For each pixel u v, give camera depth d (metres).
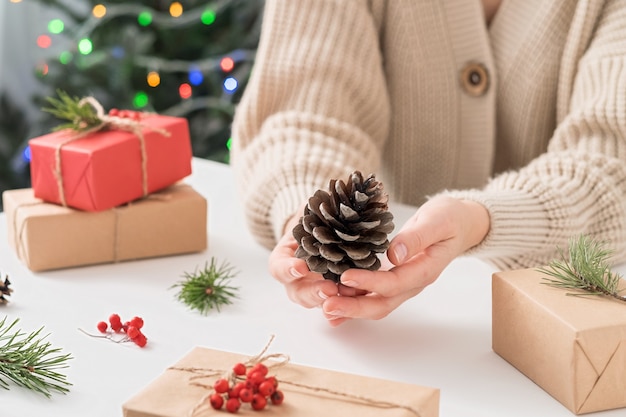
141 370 0.74
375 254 0.74
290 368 0.68
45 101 1.92
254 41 1.94
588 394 0.69
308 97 1.04
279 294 0.86
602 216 0.91
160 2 1.94
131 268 0.92
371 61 1.07
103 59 1.85
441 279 0.89
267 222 0.95
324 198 0.73
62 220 0.90
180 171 0.97
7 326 0.80
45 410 0.69
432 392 0.65
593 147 0.93
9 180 1.99
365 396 0.65
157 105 1.94
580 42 1.01
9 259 0.93
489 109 1.09
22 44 2.24
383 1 1.09
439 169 1.14
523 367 0.74
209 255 0.95
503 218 0.85
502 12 1.08
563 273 0.77
